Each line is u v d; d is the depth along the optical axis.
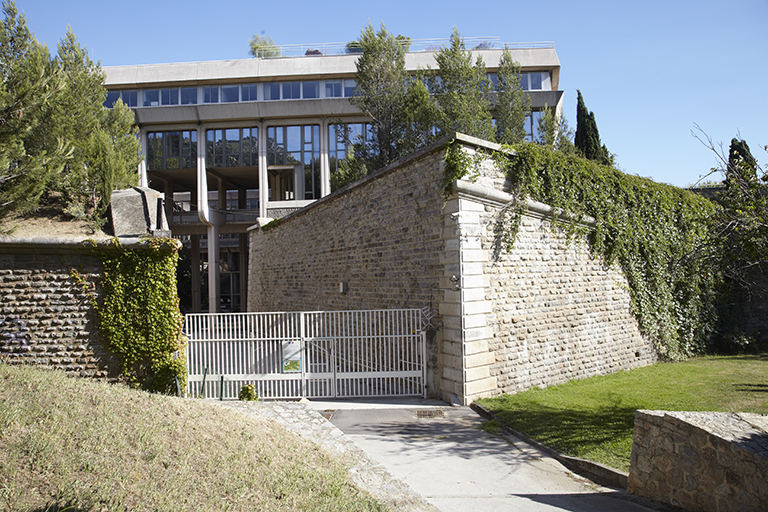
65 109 13.23
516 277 10.70
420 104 23.16
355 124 33.53
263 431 6.37
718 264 14.13
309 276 17.19
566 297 11.87
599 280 12.93
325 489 4.79
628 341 13.54
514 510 5.02
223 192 37.09
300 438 6.59
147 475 4.28
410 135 23.58
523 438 7.64
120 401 5.96
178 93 35.00
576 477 6.22
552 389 10.67
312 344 10.38
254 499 4.28
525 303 10.83
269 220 22.92
